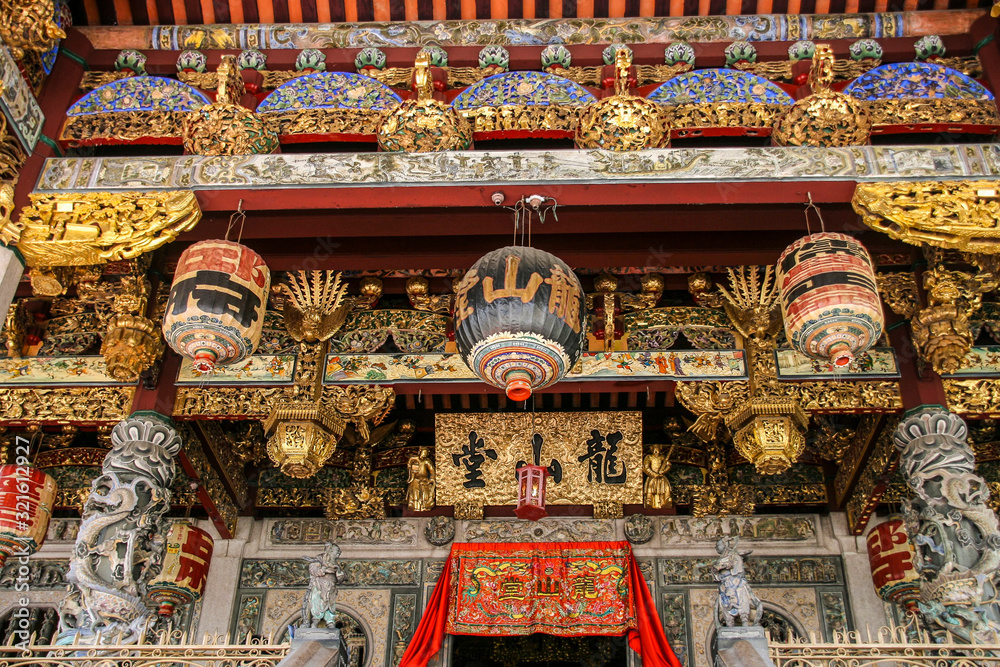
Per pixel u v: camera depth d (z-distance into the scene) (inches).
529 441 546.6
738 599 374.3
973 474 387.5
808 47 414.0
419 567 585.0
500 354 335.0
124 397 456.8
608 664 714.2
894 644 357.4
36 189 364.8
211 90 414.0
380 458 608.1
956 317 411.8
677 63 415.8
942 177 358.0
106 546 382.0
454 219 391.2
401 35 430.3
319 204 366.9
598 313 474.3
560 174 360.2
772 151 362.6
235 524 597.0
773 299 452.4
